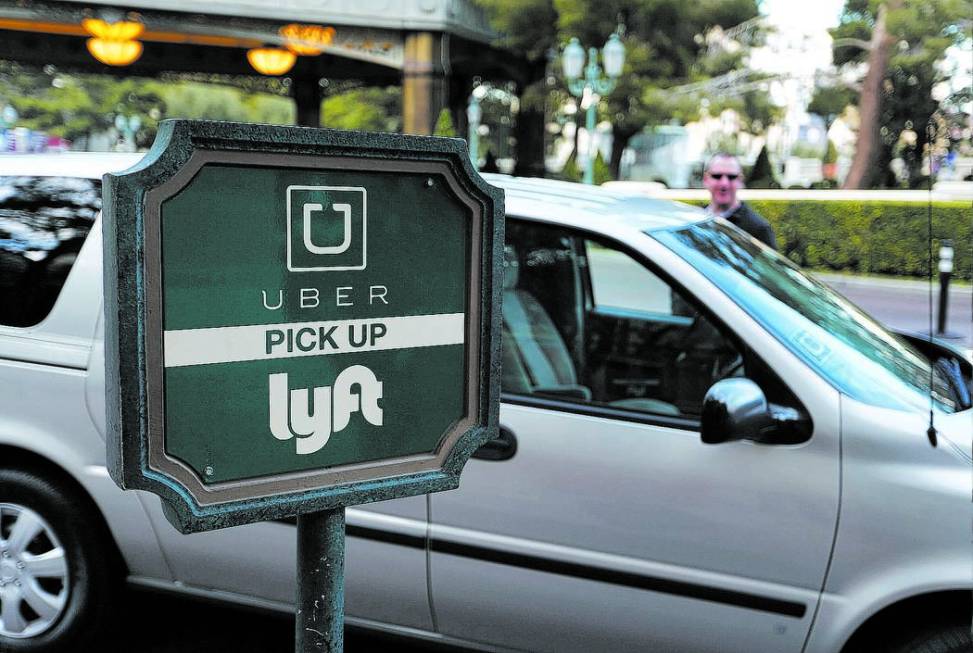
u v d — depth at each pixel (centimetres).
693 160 3572
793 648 253
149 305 125
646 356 285
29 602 311
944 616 247
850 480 247
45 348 303
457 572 276
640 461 261
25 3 2128
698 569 258
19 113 5750
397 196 143
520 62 2966
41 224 313
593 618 268
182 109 6253
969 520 240
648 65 2648
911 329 823
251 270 132
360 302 142
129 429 124
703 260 287
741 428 246
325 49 2395
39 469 308
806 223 1338
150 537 302
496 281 152
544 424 269
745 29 2816
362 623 291
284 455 137
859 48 2048
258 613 303
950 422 256
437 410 150
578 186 339
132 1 2200
